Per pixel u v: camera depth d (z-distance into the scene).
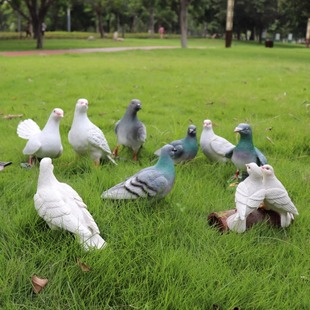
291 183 1.92
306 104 3.69
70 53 9.22
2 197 1.66
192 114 3.40
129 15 24.33
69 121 3.01
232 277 1.23
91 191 1.67
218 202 1.69
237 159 1.95
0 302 1.12
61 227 1.30
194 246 1.38
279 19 20.42
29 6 11.20
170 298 1.12
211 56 9.20
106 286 1.18
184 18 12.64
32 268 1.23
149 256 1.29
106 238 1.39
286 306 1.15
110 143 2.48
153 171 1.56
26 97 3.89
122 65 6.62
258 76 5.68
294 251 1.38
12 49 10.70
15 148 2.34
